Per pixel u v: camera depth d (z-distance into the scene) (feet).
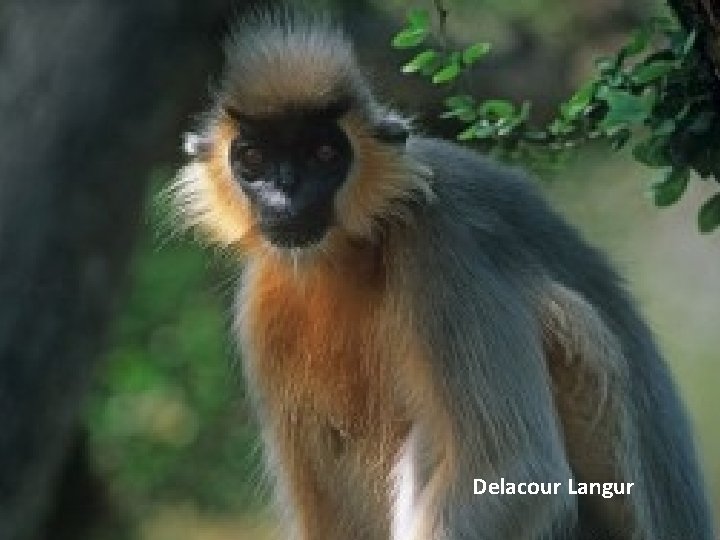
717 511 83.20
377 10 87.61
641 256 103.81
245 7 80.28
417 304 51.21
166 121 78.07
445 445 51.11
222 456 101.45
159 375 99.76
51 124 73.41
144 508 104.06
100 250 74.33
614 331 54.70
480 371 50.60
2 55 73.46
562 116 53.47
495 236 52.24
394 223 51.60
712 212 50.70
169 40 77.51
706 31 46.91
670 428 55.83
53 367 72.13
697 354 108.47
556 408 53.47
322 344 52.95
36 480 71.61
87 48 74.43
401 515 51.85
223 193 53.21
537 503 50.34
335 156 51.52
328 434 54.65
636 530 54.39
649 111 48.80
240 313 54.90
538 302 52.37
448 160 53.06
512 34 95.14
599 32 96.43
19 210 72.33
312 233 51.55
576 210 90.53
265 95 51.31
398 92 69.77
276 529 57.67
